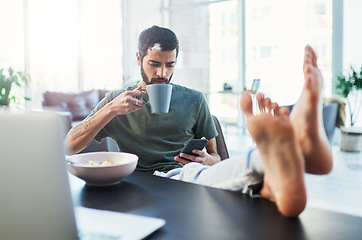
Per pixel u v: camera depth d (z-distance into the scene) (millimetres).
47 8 5324
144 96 1428
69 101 4988
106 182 864
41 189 459
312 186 2857
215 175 861
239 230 588
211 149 1563
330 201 2484
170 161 1440
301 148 688
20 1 4992
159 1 7156
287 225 609
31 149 448
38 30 5219
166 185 872
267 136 613
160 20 7223
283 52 5469
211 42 6391
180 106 1478
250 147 780
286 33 5395
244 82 6000
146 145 1436
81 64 5852
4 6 4816
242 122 6039
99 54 6230
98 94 5371
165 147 1452
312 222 624
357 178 3078
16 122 441
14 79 3814
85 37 5938
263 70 5746
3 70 3939
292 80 5406
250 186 768
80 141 1265
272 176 644
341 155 4078
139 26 6906
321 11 4977
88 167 833
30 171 451
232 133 6172
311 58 732
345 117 4527
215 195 784
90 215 647
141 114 1427
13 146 440
